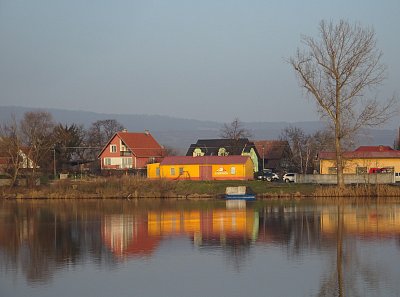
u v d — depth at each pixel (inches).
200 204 3309.5
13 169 4180.6
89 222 2591.0
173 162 4530.0
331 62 3398.1
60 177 4729.3
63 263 1716.3
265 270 1566.2
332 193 3553.2
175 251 1850.4
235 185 3902.6
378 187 3518.7
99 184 3887.8
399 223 2354.8
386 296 1316.4
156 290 1396.4
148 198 3752.5
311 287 1395.2
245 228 2299.5
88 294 1378.0
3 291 1414.9
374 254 1747.0
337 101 3442.4
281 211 2851.9
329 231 2187.5
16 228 2449.6
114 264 1684.3
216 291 1376.7
